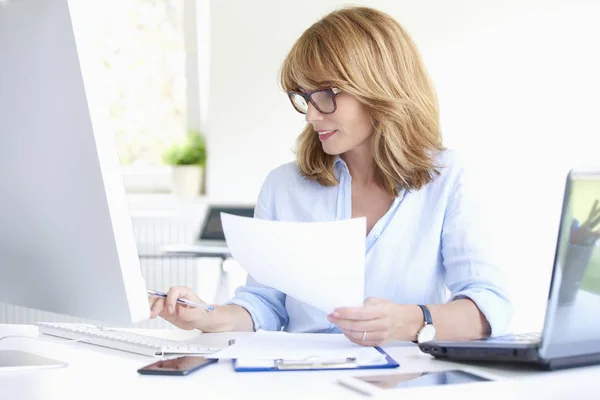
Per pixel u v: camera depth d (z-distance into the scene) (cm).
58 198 106
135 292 104
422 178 164
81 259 107
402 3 425
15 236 115
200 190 485
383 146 162
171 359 113
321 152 174
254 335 135
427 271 161
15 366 108
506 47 417
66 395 93
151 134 492
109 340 126
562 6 409
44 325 140
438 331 130
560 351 105
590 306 105
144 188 496
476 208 160
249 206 387
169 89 482
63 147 102
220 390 95
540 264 402
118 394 93
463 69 421
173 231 456
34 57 101
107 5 459
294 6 443
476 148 421
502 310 139
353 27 158
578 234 98
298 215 176
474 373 104
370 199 171
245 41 448
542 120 414
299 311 166
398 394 92
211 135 456
